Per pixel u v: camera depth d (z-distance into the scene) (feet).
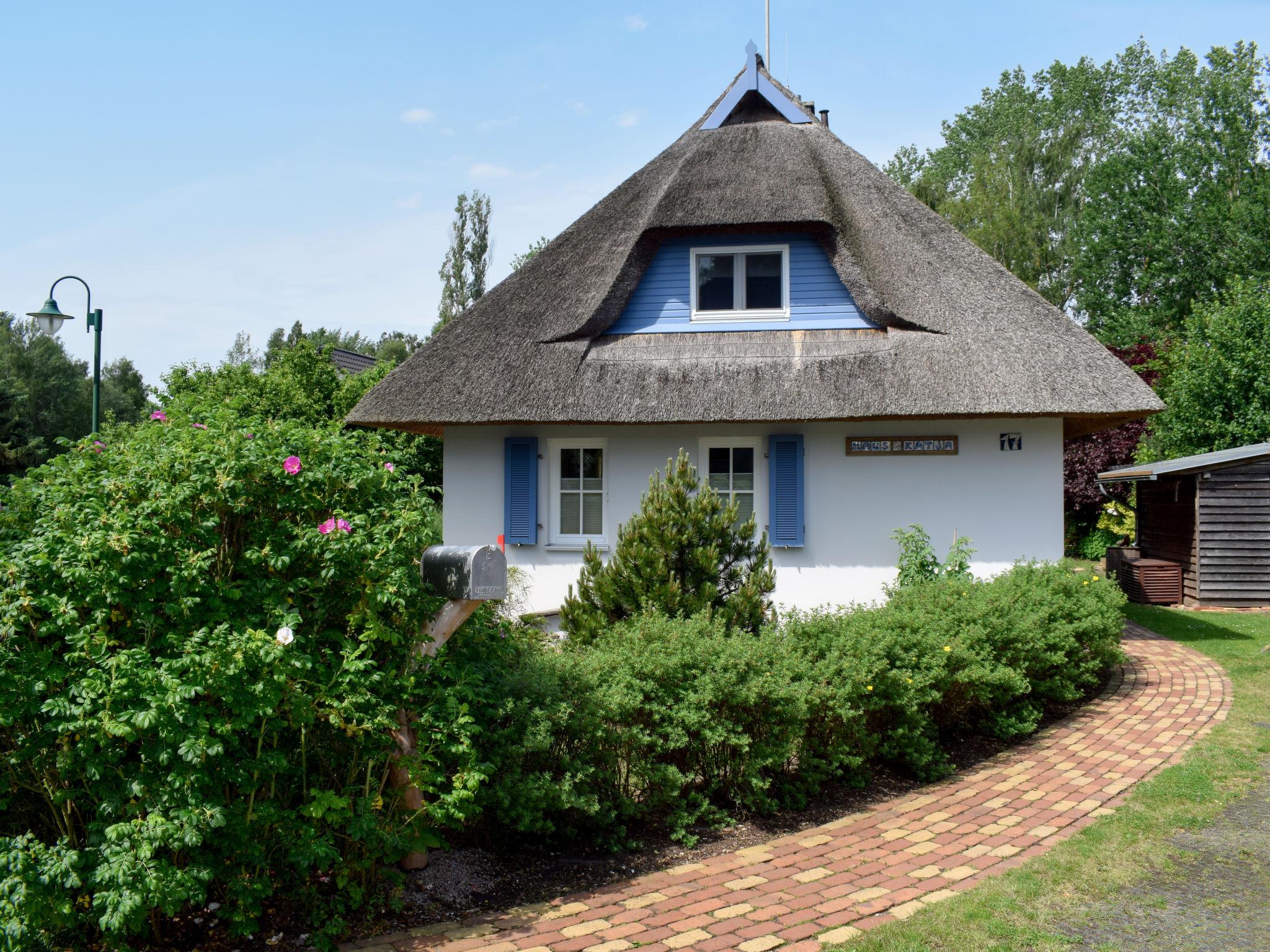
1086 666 28.14
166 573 13.24
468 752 14.55
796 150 43.52
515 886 15.47
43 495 13.96
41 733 12.42
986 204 130.21
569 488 40.63
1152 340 101.71
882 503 38.50
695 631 20.13
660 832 17.99
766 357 38.73
